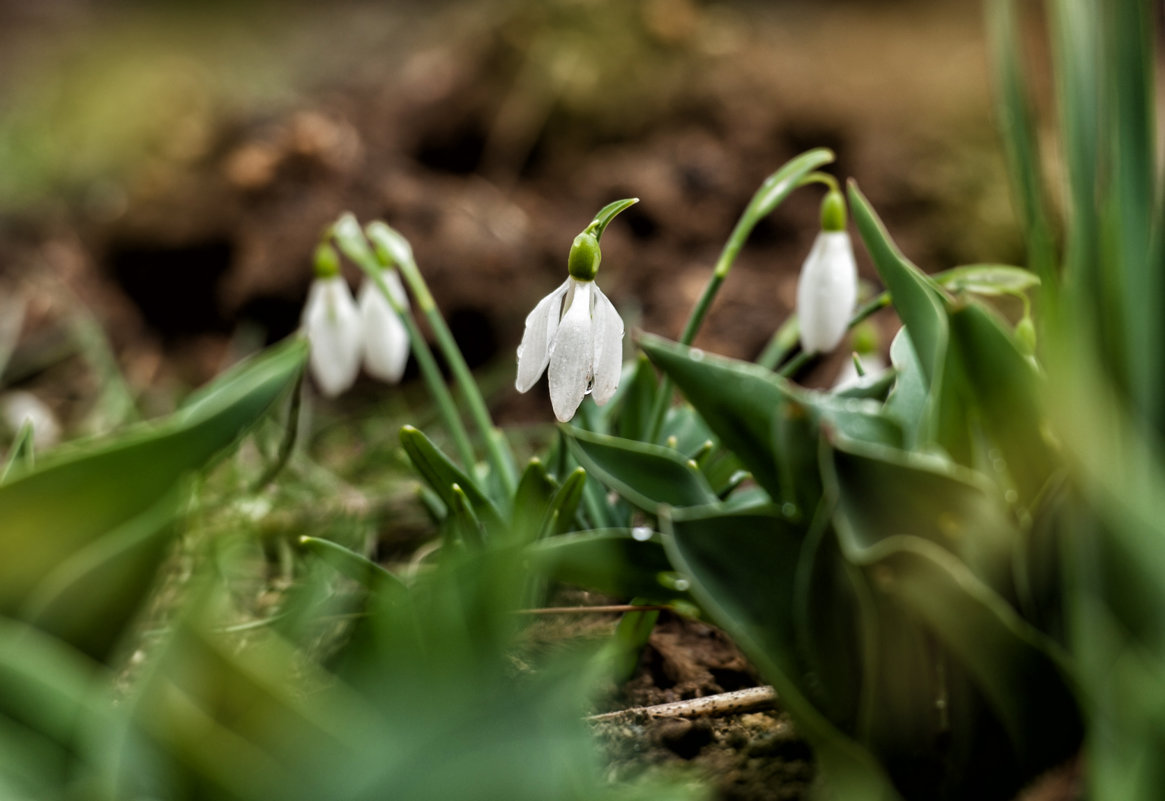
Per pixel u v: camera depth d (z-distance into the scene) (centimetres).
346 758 44
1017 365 46
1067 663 45
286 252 81
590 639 52
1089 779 45
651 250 82
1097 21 46
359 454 65
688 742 49
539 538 50
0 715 44
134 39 191
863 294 56
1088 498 45
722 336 76
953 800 46
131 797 44
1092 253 46
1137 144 46
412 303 78
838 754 45
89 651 45
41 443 73
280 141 85
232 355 83
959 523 45
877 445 46
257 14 196
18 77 175
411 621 45
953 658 45
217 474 59
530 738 43
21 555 45
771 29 150
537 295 81
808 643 46
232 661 43
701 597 46
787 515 46
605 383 49
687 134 87
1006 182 84
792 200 83
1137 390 46
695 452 54
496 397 76
